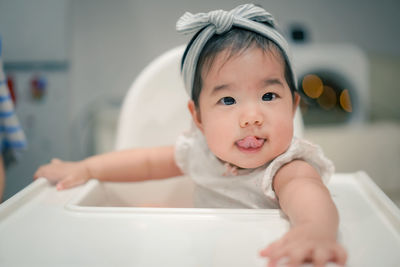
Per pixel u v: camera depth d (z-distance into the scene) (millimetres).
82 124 1578
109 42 1646
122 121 894
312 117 1840
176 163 745
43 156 1411
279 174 563
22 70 1347
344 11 1882
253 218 470
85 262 382
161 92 892
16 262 385
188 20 588
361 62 1787
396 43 1944
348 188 615
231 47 554
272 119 548
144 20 1658
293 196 471
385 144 1754
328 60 1745
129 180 753
